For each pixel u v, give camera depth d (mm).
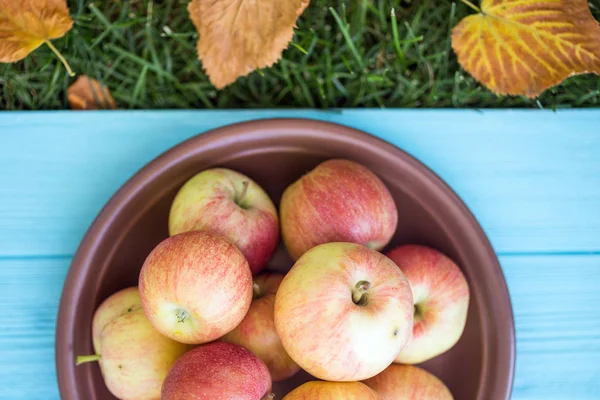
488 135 678
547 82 655
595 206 679
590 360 672
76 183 662
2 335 653
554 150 680
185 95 694
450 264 625
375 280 565
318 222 604
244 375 566
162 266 566
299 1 639
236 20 641
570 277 677
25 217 658
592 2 682
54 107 687
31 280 657
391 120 675
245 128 625
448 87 699
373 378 618
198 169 633
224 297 565
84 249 616
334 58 696
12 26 643
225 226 602
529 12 653
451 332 618
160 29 690
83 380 617
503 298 629
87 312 621
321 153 641
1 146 659
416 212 651
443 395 616
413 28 693
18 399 651
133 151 664
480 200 677
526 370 669
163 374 599
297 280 564
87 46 681
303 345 559
